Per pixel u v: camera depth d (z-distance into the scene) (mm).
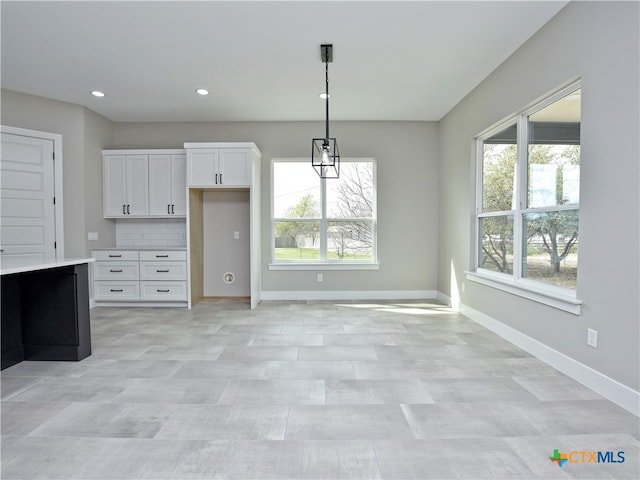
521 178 3311
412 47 3201
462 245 4480
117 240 5375
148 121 5285
